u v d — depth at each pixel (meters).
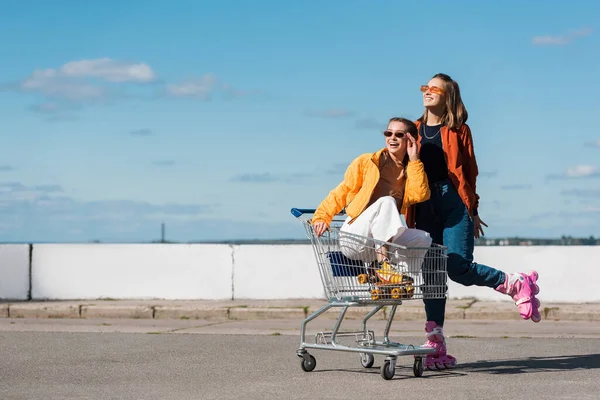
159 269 14.51
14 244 14.67
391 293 6.46
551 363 7.71
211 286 14.38
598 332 10.90
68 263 14.60
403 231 6.39
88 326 11.63
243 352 8.66
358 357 8.13
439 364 7.21
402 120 6.64
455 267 6.82
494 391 6.11
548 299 13.55
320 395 6.00
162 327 11.55
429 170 6.90
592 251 13.42
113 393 6.21
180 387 6.46
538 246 13.57
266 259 14.30
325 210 6.63
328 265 6.66
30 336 10.19
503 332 10.90
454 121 6.91
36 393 6.24
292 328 11.44
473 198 6.96
